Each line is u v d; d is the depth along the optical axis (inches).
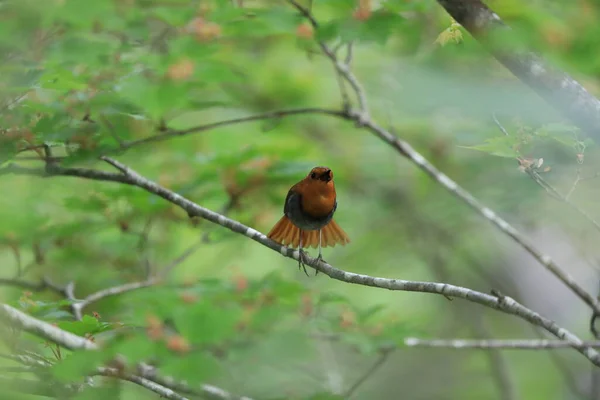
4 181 514.9
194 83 376.5
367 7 384.5
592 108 322.7
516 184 596.7
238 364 380.8
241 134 597.6
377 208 756.6
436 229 777.6
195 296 364.2
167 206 477.1
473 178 673.6
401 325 430.6
